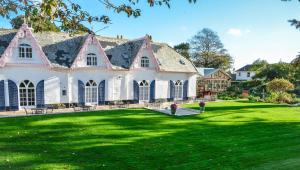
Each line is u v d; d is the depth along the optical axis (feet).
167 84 159.22
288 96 174.81
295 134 71.15
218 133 72.28
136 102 146.20
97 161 47.85
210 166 45.19
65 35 138.41
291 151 53.11
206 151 54.39
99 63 132.36
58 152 52.85
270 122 91.25
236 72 343.26
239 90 224.53
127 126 80.12
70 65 124.26
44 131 70.90
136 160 48.65
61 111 111.55
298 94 212.43
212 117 100.63
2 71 109.40
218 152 53.62
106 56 133.28
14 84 111.96
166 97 159.43
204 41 313.12
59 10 21.40
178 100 166.20
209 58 315.78
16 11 20.08
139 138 65.51
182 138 65.92
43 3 19.38
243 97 195.93
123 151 54.19
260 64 332.80
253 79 246.06
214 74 243.19
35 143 59.26
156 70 151.02
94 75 131.75
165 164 46.52
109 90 136.98
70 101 125.80
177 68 162.50
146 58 148.97
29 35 113.60
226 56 319.47
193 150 55.16
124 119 91.81
